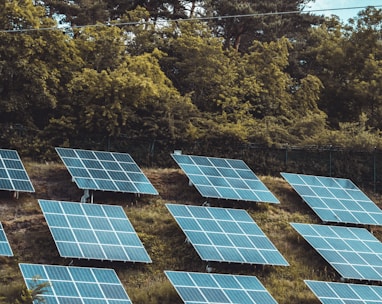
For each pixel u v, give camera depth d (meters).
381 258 61.00
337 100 86.81
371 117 84.06
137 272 56.66
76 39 77.88
